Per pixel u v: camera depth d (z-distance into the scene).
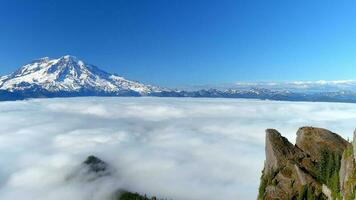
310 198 163.62
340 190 151.25
